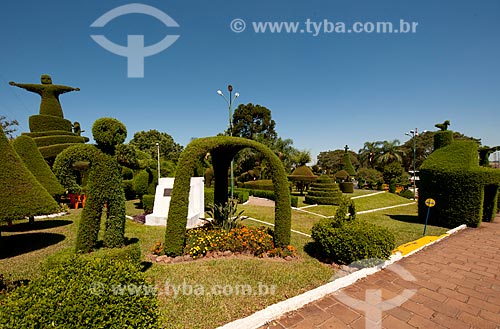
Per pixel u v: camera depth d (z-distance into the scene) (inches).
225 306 135.0
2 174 206.2
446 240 288.7
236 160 1135.6
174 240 204.5
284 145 1194.0
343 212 220.4
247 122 1429.6
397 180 1289.4
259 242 223.0
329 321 125.3
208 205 276.4
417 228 353.7
